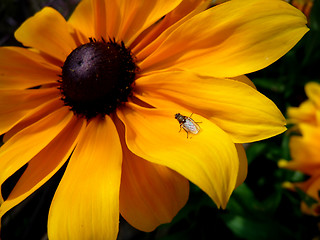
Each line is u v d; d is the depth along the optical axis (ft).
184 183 0.25
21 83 0.31
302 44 0.47
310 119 0.40
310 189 0.36
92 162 0.25
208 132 0.22
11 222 0.44
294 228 0.42
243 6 0.24
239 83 0.24
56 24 0.33
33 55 0.32
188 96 0.25
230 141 0.21
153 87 0.27
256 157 0.47
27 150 0.27
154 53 0.27
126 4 0.30
